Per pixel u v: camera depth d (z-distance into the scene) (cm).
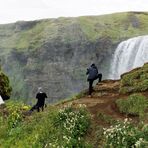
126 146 1499
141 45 8338
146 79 2628
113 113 2119
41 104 2661
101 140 1717
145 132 1568
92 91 2938
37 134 1948
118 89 2834
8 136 2150
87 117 1984
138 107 2059
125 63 9031
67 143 1675
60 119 1998
